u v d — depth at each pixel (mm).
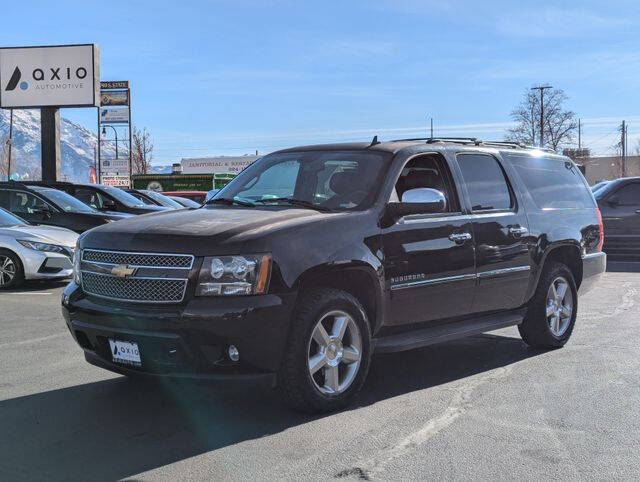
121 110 52719
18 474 3699
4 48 23734
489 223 5770
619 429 4375
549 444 4121
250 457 3912
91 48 23594
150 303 4215
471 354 6480
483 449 4035
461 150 5914
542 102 54531
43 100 23781
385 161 5297
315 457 3912
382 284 4832
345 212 4855
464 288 5500
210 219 4648
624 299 9664
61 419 4574
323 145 5883
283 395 4441
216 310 4055
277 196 5430
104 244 4516
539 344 6547
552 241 6434
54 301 9555
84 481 3607
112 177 48906
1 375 5645
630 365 5984
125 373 4527
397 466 3789
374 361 6195
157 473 3701
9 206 13289
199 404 4867
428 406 4832
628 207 13539
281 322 4223
